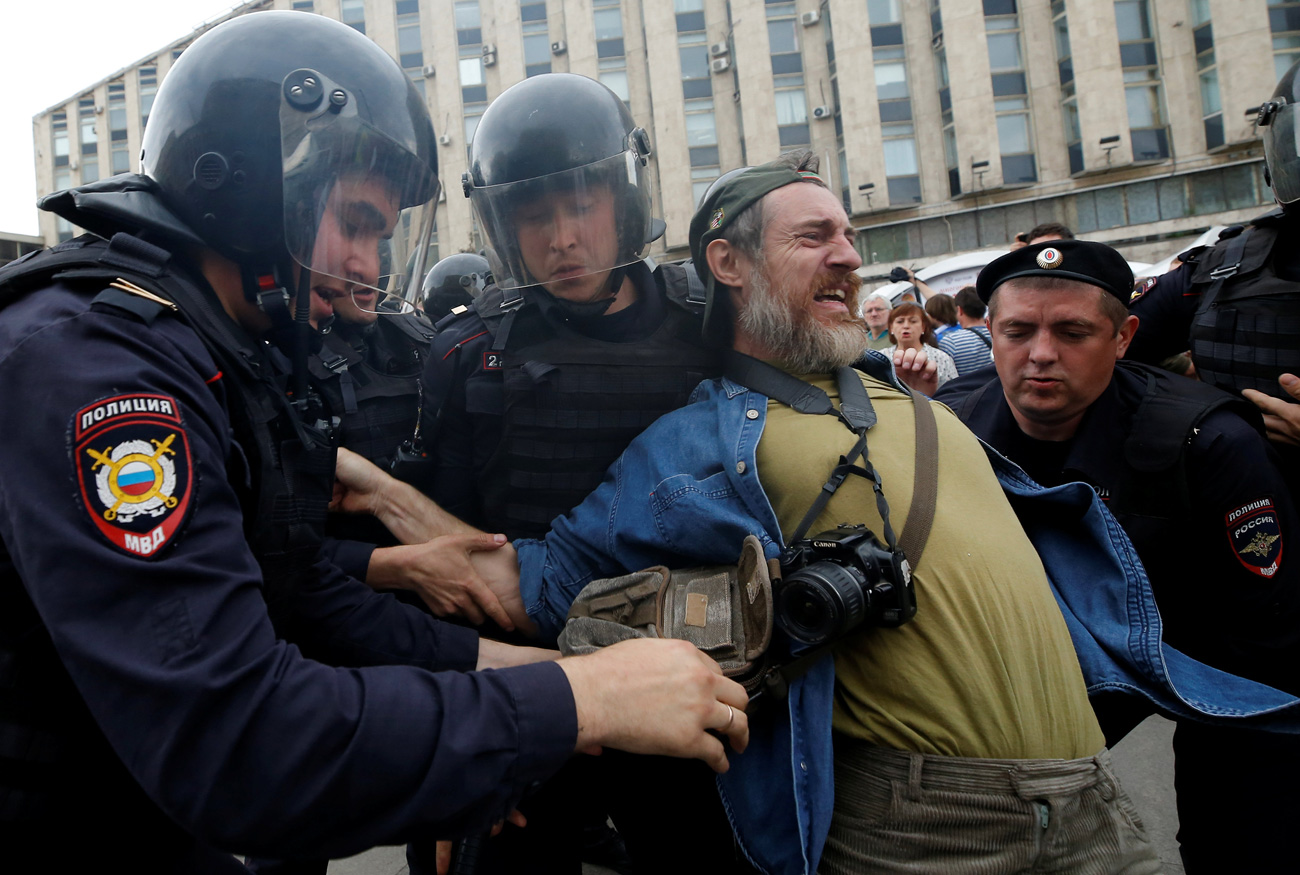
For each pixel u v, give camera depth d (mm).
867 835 1194
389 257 1202
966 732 1157
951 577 1213
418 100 1199
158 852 1007
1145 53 17391
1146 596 1369
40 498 731
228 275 1071
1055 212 17859
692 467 1377
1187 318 2334
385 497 1609
